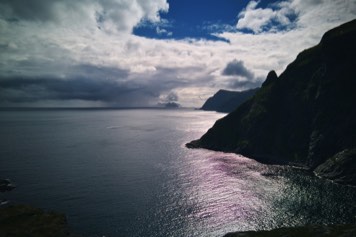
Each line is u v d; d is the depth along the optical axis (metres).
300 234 60.84
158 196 93.38
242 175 119.25
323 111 147.12
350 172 108.88
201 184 106.25
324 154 134.50
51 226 68.56
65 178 113.62
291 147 154.75
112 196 93.19
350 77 141.00
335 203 85.94
